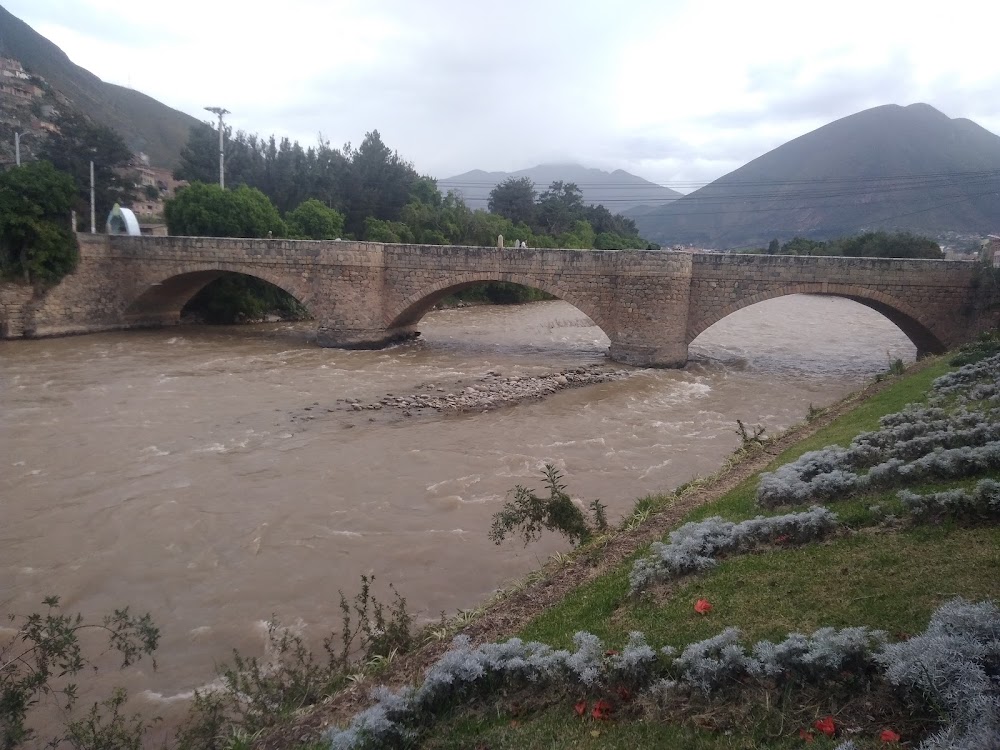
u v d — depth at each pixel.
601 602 7.80
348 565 13.26
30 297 41.22
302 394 28.33
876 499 8.84
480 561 13.27
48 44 186.38
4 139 92.69
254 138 98.69
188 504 16.30
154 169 135.00
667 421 24.61
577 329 54.59
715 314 37.34
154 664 9.45
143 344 41.31
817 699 4.91
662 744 4.86
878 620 5.82
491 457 19.89
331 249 41.06
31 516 15.58
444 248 40.91
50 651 7.66
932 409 13.46
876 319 64.12
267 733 6.73
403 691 6.28
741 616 6.49
